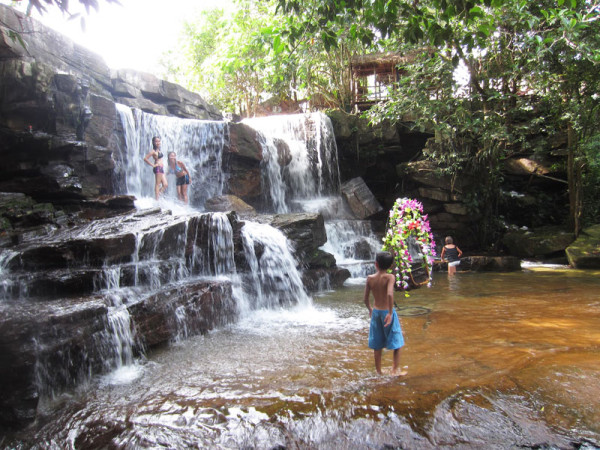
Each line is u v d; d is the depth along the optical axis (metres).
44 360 4.05
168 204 11.10
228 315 6.92
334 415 3.41
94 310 4.76
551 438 2.98
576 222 14.05
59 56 10.47
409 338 5.50
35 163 8.83
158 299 5.81
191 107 16.75
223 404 3.73
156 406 3.80
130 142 11.54
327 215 14.68
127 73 14.34
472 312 6.84
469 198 15.68
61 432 3.48
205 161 13.18
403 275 7.09
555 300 7.60
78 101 9.16
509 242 15.20
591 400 3.42
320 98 21.31
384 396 3.67
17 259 5.99
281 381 4.20
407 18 5.14
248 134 13.43
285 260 9.09
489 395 3.58
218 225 7.95
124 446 3.17
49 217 8.03
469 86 15.34
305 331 6.21
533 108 14.64
